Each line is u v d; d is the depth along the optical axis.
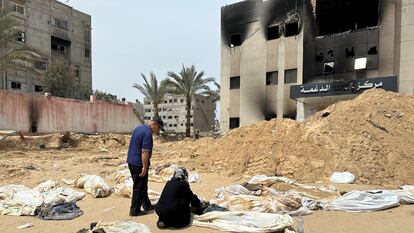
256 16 34.31
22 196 7.05
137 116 35.78
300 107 30.58
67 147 23.97
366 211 6.60
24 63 26.22
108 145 26.64
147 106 98.94
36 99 24.80
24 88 39.94
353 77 27.81
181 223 5.53
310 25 30.44
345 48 28.36
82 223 5.88
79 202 7.58
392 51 26.16
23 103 23.81
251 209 6.31
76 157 18.30
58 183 9.20
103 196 8.15
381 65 26.56
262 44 33.69
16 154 18.03
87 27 52.38
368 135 11.91
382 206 6.71
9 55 24.41
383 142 11.53
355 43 27.89
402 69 25.83
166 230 5.43
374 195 7.07
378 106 14.17
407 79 25.59
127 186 8.34
